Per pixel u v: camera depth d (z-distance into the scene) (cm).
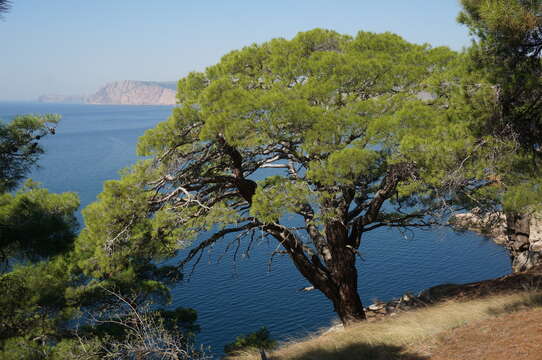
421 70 1190
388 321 1129
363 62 1151
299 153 1214
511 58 841
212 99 1112
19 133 686
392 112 1155
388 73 1180
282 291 3609
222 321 3152
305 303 3388
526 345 669
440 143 959
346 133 1111
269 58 1273
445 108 1102
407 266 3856
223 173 1412
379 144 1109
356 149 1002
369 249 4347
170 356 982
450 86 1004
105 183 1127
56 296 1009
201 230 1354
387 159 1080
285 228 1346
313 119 1052
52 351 990
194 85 1274
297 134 1105
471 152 932
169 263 4197
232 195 1389
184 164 1274
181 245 1325
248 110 1046
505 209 1148
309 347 1027
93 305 1245
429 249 4194
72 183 8806
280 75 1222
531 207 1128
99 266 1169
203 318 3203
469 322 898
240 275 3944
